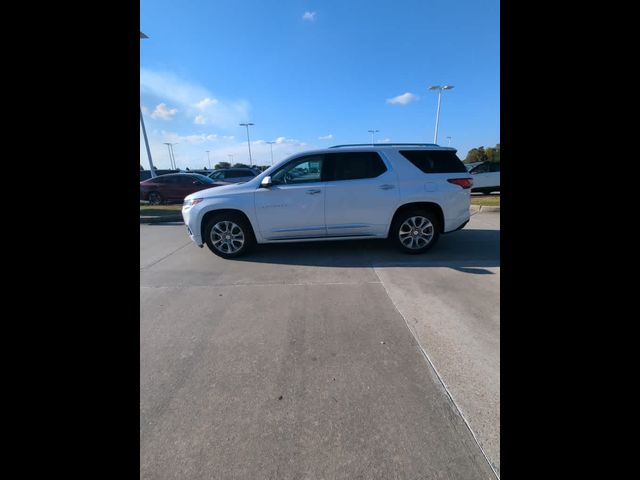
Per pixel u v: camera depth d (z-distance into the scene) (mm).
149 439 1556
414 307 3037
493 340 2432
